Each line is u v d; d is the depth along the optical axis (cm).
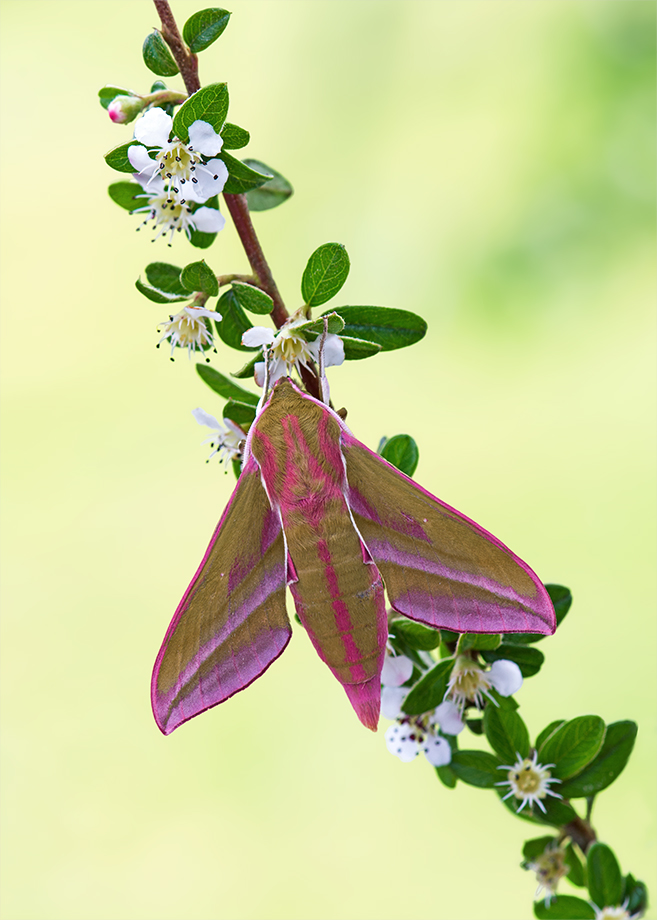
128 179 38
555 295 76
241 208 37
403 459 38
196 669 36
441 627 36
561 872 38
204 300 37
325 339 37
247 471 37
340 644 36
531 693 56
